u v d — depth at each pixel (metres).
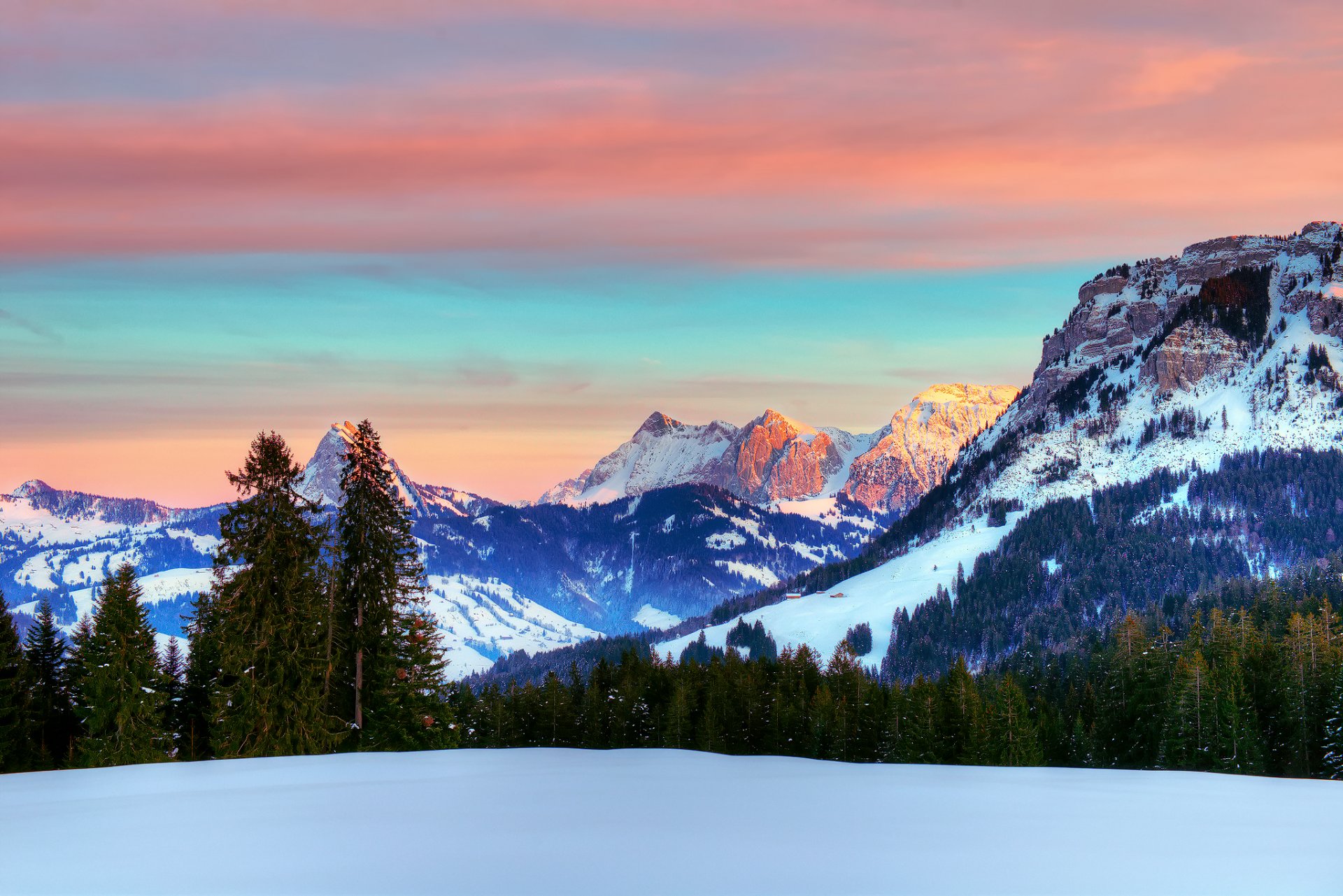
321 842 18.95
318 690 63.06
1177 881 16.14
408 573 69.69
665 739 131.38
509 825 20.69
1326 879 16.30
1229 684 116.69
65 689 84.00
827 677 152.50
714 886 15.80
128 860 17.56
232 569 62.22
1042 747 129.50
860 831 20.11
